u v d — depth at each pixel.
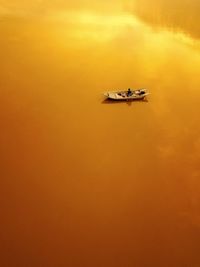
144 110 22.30
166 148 19.48
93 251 14.26
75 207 15.91
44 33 30.34
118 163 18.34
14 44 28.20
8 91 22.84
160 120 21.55
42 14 33.69
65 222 15.26
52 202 16.06
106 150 19.08
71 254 14.10
